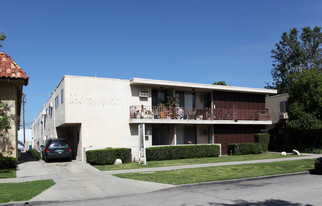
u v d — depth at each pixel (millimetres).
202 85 24531
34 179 12969
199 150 22828
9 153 17156
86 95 20984
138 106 22562
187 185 11477
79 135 21328
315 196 9492
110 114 21562
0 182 12109
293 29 45438
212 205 8445
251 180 12984
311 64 44031
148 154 20609
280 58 46938
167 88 24484
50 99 28609
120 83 22188
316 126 24594
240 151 25375
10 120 17312
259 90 27516
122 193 10375
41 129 37906
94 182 12266
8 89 17484
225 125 26609
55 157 19406
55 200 9297
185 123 23500
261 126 28641
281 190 10625
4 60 17484
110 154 18750
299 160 19531
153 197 9727
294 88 26625
